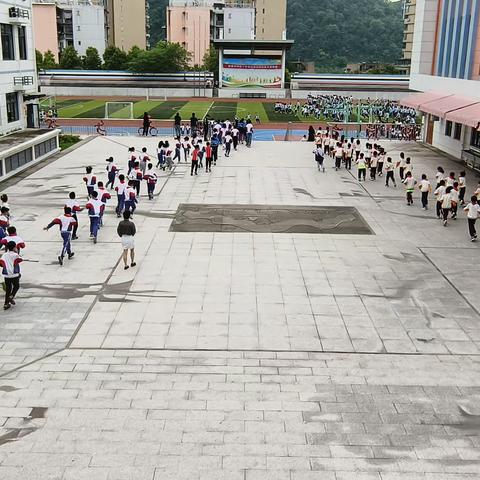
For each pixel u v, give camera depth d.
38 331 13.83
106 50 98.75
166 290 16.22
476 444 9.88
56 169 31.52
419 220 23.34
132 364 12.40
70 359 12.59
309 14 166.38
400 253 19.48
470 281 17.19
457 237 21.25
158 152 32.28
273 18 119.25
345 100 71.00
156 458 9.43
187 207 24.53
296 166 33.59
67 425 10.26
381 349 13.19
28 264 17.92
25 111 39.25
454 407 10.98
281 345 13.28
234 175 30.86
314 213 24.06
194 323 14.30
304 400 11.12
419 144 42.62
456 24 35.66
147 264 18.09
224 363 12.48
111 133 48.44
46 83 88.56
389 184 29.50
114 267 17.80
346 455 9.56
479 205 20.77
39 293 15.93
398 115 65.19
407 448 9.76
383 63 143.00
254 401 11.07
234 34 120.06
